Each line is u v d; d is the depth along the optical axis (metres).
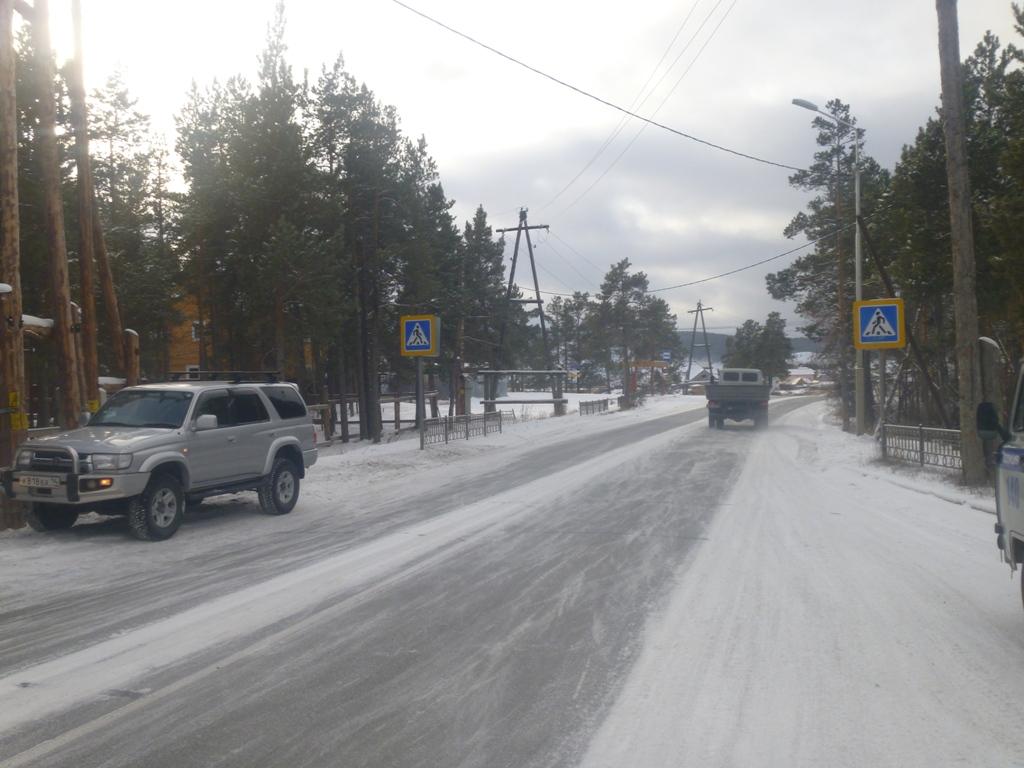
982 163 21.64
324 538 11.47
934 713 5.13
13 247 12.64
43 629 7.16
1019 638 6.61
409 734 4.90
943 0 15.27
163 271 30.98
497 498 15.26
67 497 10.65
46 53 14.38
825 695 5.44
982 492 14.41
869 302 20.52
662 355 111.81
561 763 4.50
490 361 52.56
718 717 5.09
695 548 10.41
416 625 7.16
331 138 34.56
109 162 32.03
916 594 8.00
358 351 38.34
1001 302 21.73
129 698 5.48
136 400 12.46
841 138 40.44
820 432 33.44
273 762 4.54
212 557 10.27
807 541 10.80
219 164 30.12
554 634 6.86
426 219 38.50
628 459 22.44
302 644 6.63
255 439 13.09
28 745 4.75
